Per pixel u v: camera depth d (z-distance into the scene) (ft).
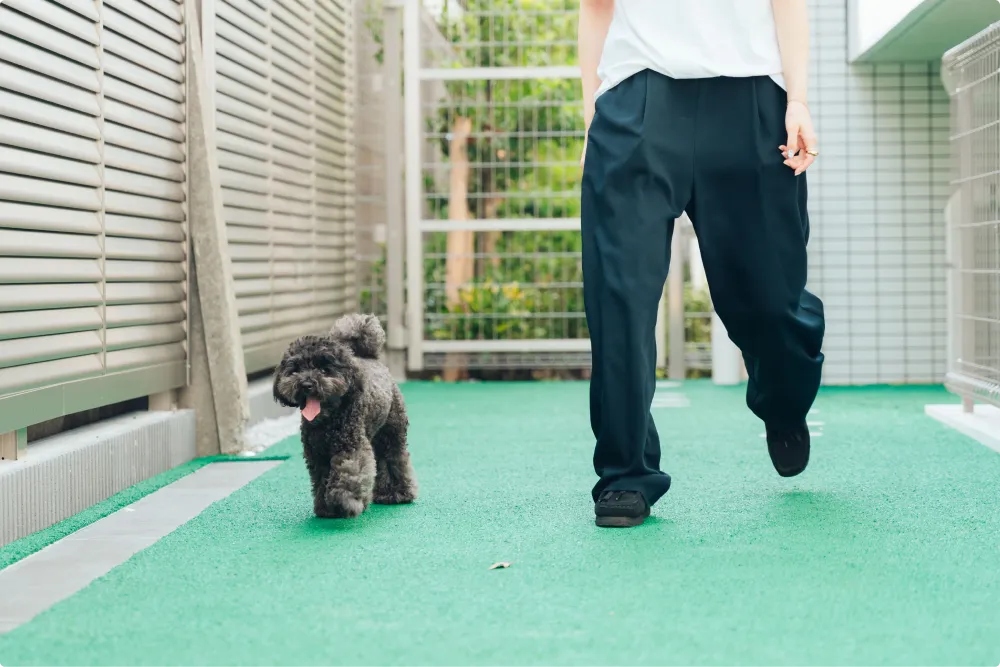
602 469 9.31
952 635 6.16
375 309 24.26
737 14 8.98
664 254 9.07
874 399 19.45
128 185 11.83
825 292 22.45
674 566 7.73
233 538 8.87
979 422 14.78
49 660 5.88
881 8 19.81
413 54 23.58
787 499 10.21
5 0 9.04
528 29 23.57
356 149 23.75
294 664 5.76
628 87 9.05
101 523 9.68
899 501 10.08
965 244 15.40
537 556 8.07
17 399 9.34
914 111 22.15
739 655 5.83
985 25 18.74
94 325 10.99
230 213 15.65
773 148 9.00
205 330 13.64
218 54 15.16
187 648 6.05
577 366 24.06
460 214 24.04
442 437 15.14
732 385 22.26
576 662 5.73
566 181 23.79
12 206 9.25
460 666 5.69
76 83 10.48
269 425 15.78
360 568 7.79
